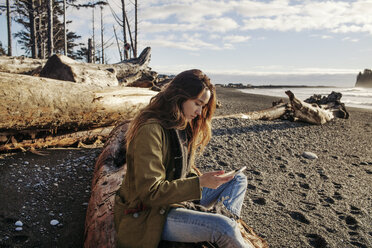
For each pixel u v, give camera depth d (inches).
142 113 63.7
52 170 147.8
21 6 745.0
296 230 112.7
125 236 62.7
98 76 276.1
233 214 75.0
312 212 129.0
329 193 152.6
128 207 65.1
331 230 114.0
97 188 100.8
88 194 128.5
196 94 61.4
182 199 58.9
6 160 151.9
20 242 91.0
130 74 426.0
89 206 95.3
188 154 72.8
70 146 188.1
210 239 62.4
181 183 58.9
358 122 411.2
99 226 77.7
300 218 122.7
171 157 64.0
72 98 169.0
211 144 219.8
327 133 312.2
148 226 61.4
